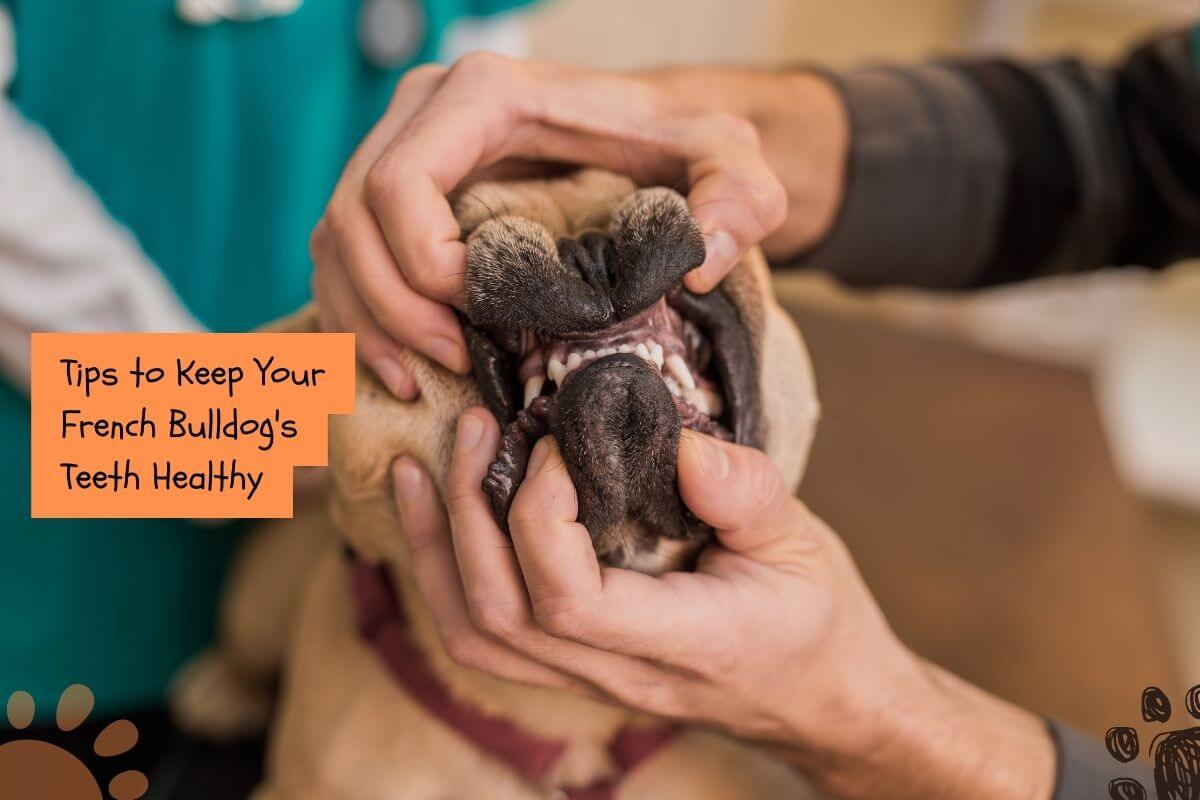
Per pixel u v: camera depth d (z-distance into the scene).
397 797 0.58
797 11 1.28
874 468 0.87
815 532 0.52
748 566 0.50
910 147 0.68
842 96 0.68
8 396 0.69
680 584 0.48
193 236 0.73
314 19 0.71
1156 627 0.76
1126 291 1.26
